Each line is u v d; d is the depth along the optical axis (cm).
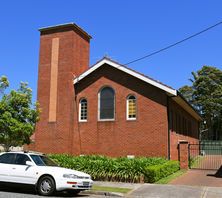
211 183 1570
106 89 2283
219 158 2909
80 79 2320
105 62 2258
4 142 1930
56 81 2356
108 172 1647
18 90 1988
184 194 1277
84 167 1702
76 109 2331
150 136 2097
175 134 2291
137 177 1588
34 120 1998
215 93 5672
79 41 2439
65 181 1217
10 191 1320
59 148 2262
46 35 2447
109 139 2203
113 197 1259
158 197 1237
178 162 2092
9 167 1298
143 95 2159
